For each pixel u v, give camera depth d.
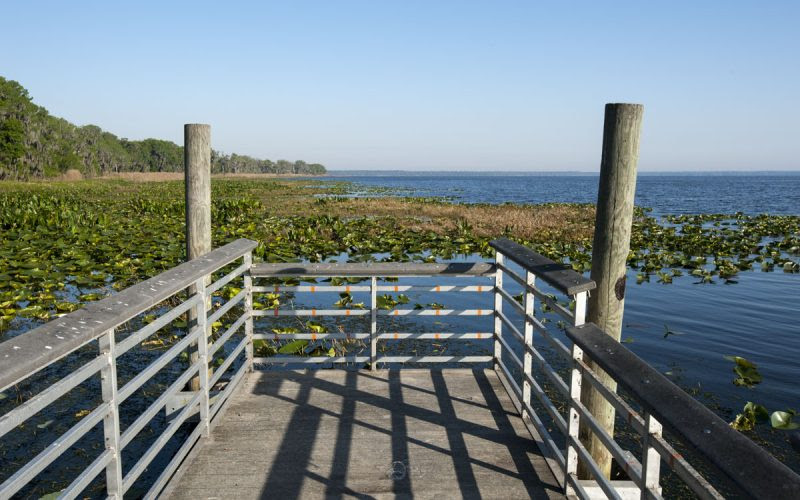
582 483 2.77
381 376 4.33
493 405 3.82
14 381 1.37
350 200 32.56
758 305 8.45
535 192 62.97
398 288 4.29
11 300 7.14
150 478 3.49
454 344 6.34
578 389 2.61
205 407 3.30
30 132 68.62
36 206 18.89
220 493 2.77
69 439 1.73
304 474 2.95
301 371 4.42
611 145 2.74
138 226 15.36
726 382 5.49
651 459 1.79
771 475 1.11
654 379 1.72
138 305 2.13
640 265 11.49
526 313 3.45
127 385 2.21
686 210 32.75
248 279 4.27
